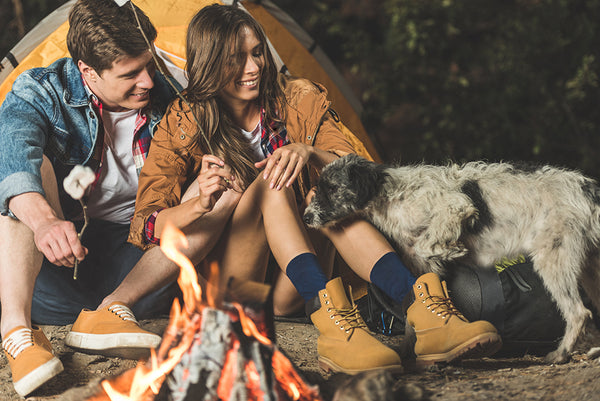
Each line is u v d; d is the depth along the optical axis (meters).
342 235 2.78
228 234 2.85
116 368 2.58
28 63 3.95
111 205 3.23
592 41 6.93
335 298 2.48
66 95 2.98
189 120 2.96
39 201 2.54
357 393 1.89
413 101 7.71
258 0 4.48
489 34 7.41
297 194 3.25
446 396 2.10
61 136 2.96
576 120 7.15
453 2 7.21
